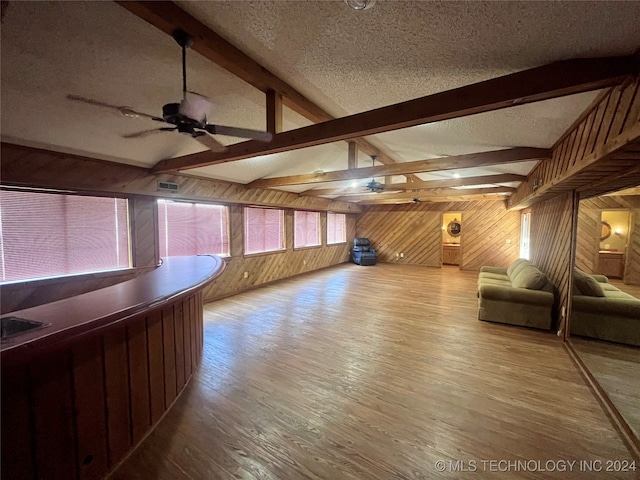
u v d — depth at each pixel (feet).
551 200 13.93
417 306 15.97
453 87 6.81
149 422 6.40
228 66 5.99
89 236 11.99
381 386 8.13
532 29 4.49
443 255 32.35
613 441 6.01
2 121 8.11
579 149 7.60
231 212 18.74
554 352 10.25
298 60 6.23
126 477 5.26
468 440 6.07
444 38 4.97
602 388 7.84
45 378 4.37
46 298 10.65
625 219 21.77
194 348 9.18
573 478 5.15
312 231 27.22
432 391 7.88
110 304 5.38
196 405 7.34
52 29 5.19
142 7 4.34
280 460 5.58
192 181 15.49
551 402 7.35
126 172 12.50
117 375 5.56
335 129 7.18
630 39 4.42
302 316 14.33
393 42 5.24
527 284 13.15
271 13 4.73
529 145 10.18
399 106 6.41
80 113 8.41
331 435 6.24
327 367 9.24
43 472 4.37
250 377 8.65
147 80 7.12
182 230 16.22
